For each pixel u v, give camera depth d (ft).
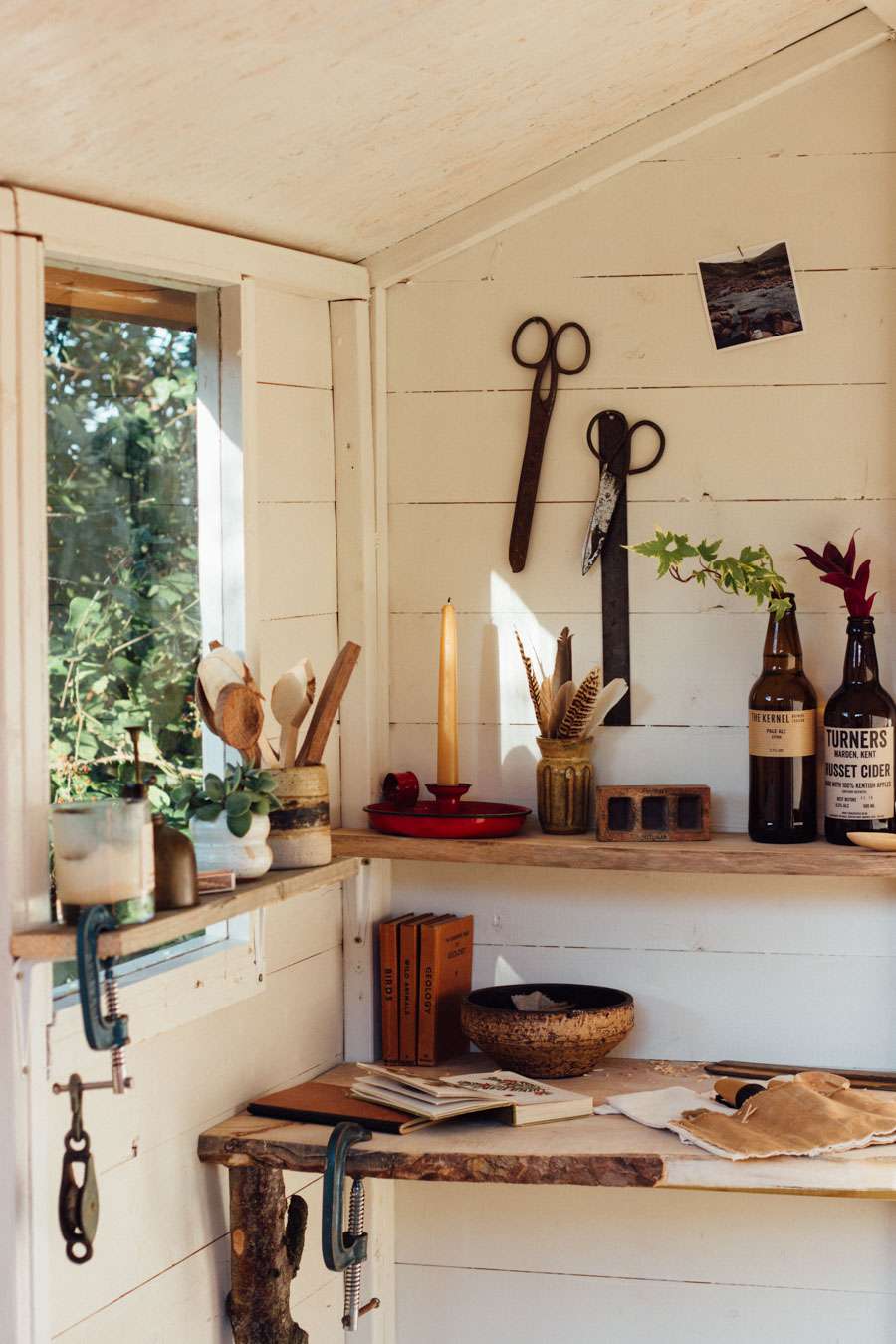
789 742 6.57
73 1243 4.92
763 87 6.74
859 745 6.48
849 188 6.81
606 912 7.21
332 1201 5.81
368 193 6.33
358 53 5.00
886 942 6.95
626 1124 6.17
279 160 5.64
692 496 7.00
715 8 5.86
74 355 5.63
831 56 6.67
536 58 5.59
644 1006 7.19
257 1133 6.13
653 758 7.09
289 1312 6.32
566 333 7.10
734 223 6.91
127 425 5.91
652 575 7.06
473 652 7.27
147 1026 5.66
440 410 7.23
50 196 5.24
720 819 7.04
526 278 7.12
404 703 7.34
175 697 6.16
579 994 7.10
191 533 6.31
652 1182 5.75
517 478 7.18
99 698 5.72
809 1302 7.18
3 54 4.27
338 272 6.95
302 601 6.91
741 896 7.08
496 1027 6.62
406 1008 7.06
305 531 6.93
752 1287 7.23
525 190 6.96
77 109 4.71
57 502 5.52
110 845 4.86
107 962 4.84
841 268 6.83
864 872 6.25
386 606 7.32
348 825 7.20
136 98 4.77
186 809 5.82
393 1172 5.85
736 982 7.10
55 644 5.49
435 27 5.01
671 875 7.13
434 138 6.01
